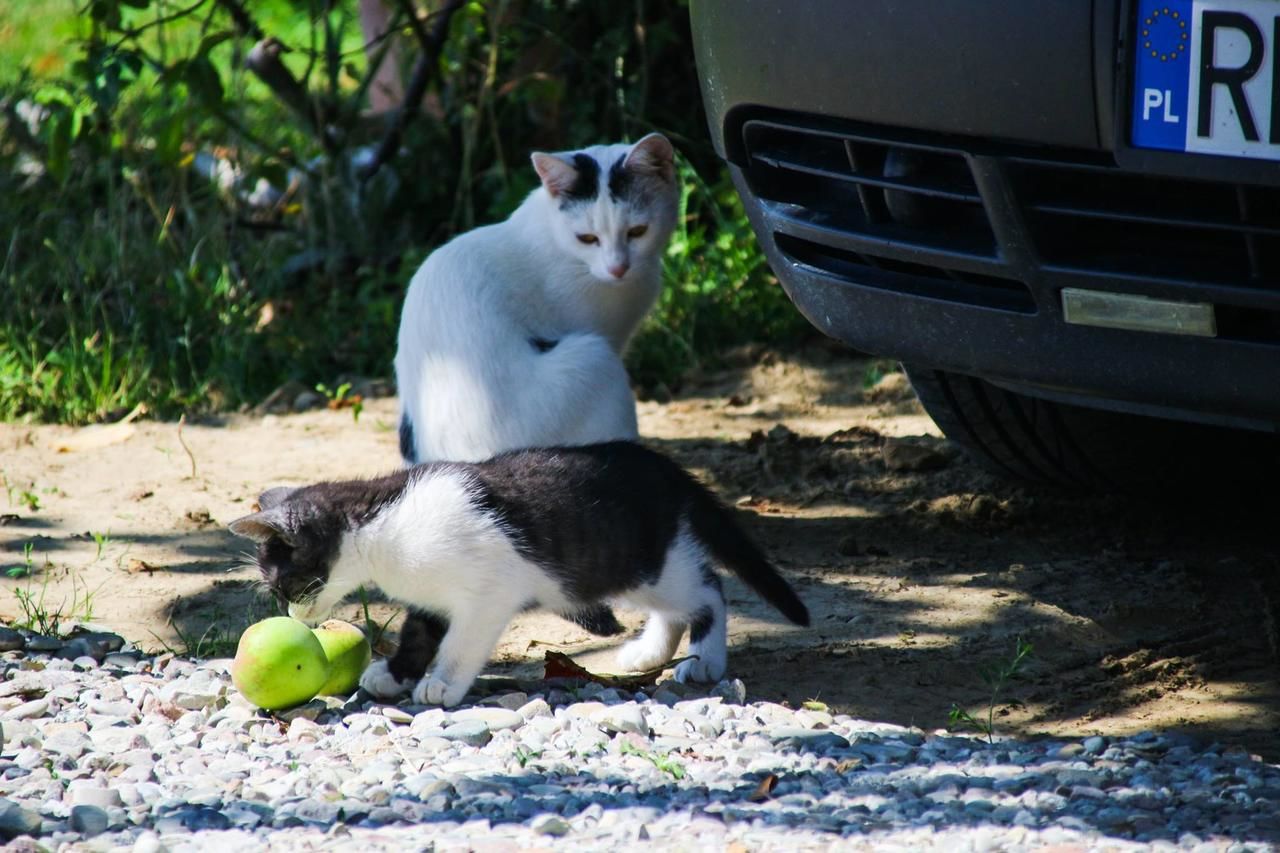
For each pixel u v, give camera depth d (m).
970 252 4.27
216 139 11.22
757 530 6.43
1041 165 4.03
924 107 4.16
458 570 4.57
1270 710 4.71
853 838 3.51
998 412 6.04
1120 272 3.99
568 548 4.68
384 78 11.66
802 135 4.66
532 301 6.31
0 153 11.12
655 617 5.09
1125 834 3.53
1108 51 3.82
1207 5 3.68
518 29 10.55
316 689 4.50
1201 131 3.75
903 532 6.36
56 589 5.81
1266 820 3.60
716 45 4.71
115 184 10.85
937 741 4.32
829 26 4.30
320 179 10.42
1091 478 6.28
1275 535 6.16
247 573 5.75
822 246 4.82
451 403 5.74
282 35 12.96
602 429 5.67
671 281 9.38
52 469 7.42
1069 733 4.53
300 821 3.64
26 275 9.45
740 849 3.39
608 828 3.56
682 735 4.32
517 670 5.13
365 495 4.66
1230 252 3.89
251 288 9.83
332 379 9.16
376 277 10.05
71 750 4.14
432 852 3.38
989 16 3.98
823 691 4.87
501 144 10.69
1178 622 5.38
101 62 8.70
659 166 6.48
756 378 8.79
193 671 4.84
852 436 7.64
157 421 8.34
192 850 3.43
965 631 5.32
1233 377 4.00
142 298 9.32
